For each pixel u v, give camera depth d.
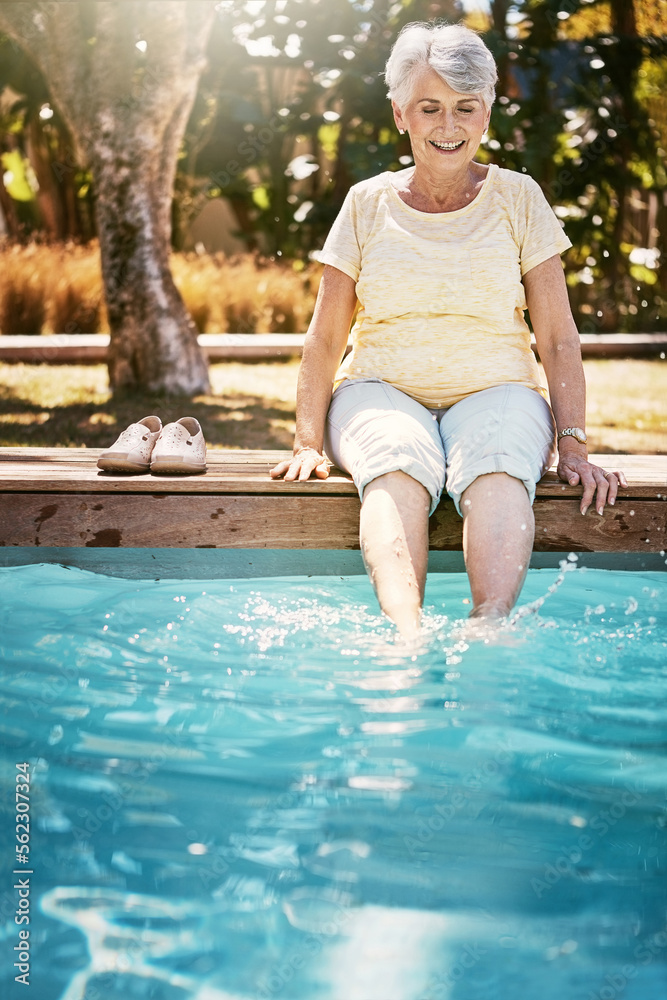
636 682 1.76
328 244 2.51
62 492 2.37
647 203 11.82
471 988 1.05
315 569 2.47
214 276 9.46
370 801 1.38
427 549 2.13
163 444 2.44
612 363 8.44
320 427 2.46
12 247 9.31
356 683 1.75
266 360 8.20
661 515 2.37
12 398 6.02
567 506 2.35
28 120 10.79
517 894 1.20
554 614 2.12
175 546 2.38
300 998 1.04
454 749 1.52
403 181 2.47
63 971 1.07
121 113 6.00
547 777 1.44
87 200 11.71
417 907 1.17
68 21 5.85
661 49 9.62
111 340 6.38
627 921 1.15
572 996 1.04
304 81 10.67
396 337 2.43
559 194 10.12
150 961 1.09
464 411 2.30
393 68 2.30
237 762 1.48
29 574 2.42
